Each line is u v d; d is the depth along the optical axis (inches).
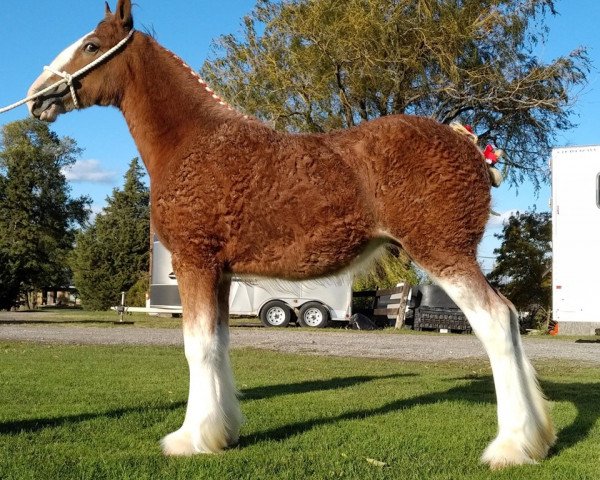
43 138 2605.8
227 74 1068.5
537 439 170.2
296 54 1003.9
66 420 217.9
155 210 181.6
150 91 191.9
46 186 2498.8
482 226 175.8
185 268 178.1
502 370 169.3
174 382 306.0
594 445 190.5
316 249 176.2
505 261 1002.7
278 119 1039.6
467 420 223.1
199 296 176.7
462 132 182.7
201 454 172.9
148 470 159.5
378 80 982.4
